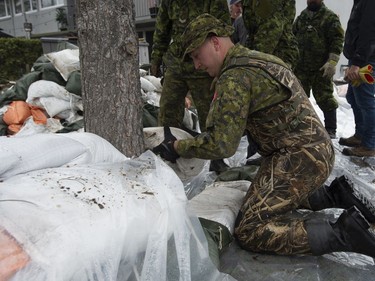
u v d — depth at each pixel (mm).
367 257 1680
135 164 1626
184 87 2719
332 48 3768
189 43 1693
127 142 1995
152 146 2254
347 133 4188
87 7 1846
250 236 1643
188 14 2537
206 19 1684
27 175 1301
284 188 1636
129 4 1899
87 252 1075
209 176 2668
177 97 2742
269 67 1603
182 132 2350
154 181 1462
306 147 1627
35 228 1058
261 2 2547
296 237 1550
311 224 1561
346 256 1686
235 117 1563
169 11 2660
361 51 2779
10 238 1021
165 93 2746
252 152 2662
